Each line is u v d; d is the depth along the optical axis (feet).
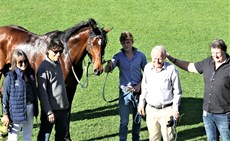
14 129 19.98
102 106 28.35
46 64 19.61
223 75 19.29
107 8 48.16
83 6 48.60
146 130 25.31
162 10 48.03
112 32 41.52
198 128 25.55
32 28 42.22
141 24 43.98
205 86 20.01
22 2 49.47
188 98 29.68
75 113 27.30
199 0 51.44
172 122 20.02
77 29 22.76
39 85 19.60
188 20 45.47
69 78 22.90
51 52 19.45
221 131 20.03
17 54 19.30
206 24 44.52
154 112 20.47
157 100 20.20
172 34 41.75
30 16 45.32
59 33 23.62
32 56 23.75
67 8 47.88
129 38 22.00
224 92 19.43
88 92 30.37
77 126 25.55
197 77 32.99
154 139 21.08
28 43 24.06
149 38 40.60
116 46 38.17
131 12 47.14
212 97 19.67
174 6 49.34
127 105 22.50
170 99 20.26
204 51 38.01
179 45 39.22
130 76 22.44
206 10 48.42
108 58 35.60
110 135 24.62
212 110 19.84
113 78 32.63
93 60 22.35
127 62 22.39
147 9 48.19
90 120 26.40
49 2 49.73
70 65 22.75
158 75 20.03
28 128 20.40
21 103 19.49
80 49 22.75
